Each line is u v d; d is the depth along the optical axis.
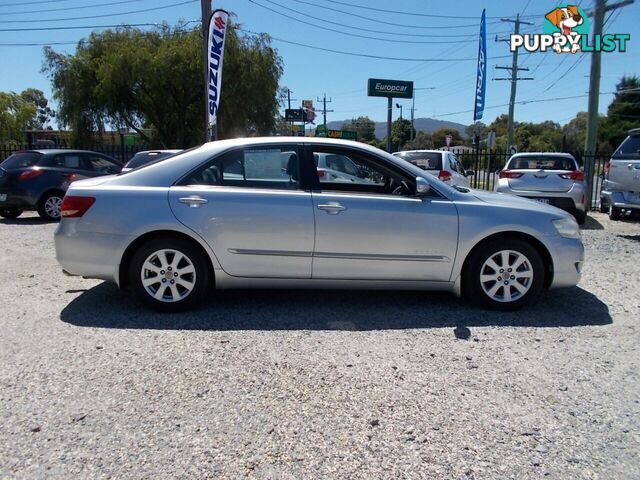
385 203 4.86
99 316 4.83
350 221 4.82
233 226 4.77
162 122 28.41
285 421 3.07
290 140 5.05
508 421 3.10
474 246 5.00
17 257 7.46
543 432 2.99
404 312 5.05
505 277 5.07
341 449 2.80
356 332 4.50
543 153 11.73
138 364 3.79
